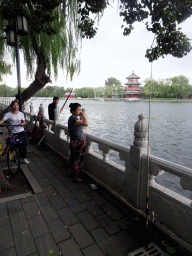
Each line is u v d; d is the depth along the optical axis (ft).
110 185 10.84
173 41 8.16
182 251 6.51
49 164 15.58
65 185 11.87
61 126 16.75
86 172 13.10
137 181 8.48
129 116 117.70
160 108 191.21
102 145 11.13
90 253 6.68
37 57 23.81
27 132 30.55
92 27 13.37
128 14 9.27
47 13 15.49
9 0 15.26
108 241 7.25
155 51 8.09
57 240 7.27
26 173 13.43
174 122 92.02
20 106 17.53
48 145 20.48
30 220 8.45
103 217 8.70
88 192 10.99
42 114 21.66
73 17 20.86
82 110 11.25
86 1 12.39
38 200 10.11
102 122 91.25
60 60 23.13
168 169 6.94
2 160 16.31
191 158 38.52
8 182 11.93
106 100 435.12
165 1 8.14
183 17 8.18
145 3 8.77
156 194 7.65
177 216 6.80
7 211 9.11
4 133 27.78
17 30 15.51
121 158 9.57
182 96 345.92
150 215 8.08
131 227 8.04
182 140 54.44
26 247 6.92
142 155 8.23
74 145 11.70
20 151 15.02
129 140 56.08
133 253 6.67
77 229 7.89
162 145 48.70
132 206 9.02
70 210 9.23
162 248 6.89
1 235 7.51
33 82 24.59
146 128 8.10
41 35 21.35
